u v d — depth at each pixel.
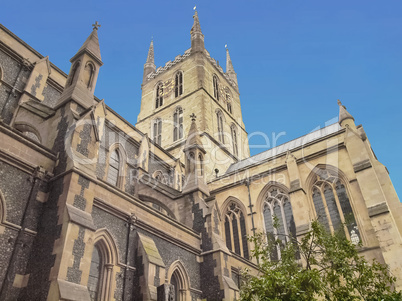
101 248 17.66
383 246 27.86
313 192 35.12
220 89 67.12
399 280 25.98
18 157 15.84
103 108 27.19
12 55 25.94
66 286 13.62
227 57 82.12
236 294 21.97
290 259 17.19
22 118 22.59
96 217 17.42
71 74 22.42
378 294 15.52
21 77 26.02
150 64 75.00
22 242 14.79
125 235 18.83
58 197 16.03
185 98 60.19
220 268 22.72
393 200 30.27
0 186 14.85
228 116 65.00
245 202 38.72
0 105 23.78
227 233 38.81
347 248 17.50
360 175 31.70
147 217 20.67
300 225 32.44
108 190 18.62
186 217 26.47
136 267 18.56
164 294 17.44
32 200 15.84
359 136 33.53
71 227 14.87
